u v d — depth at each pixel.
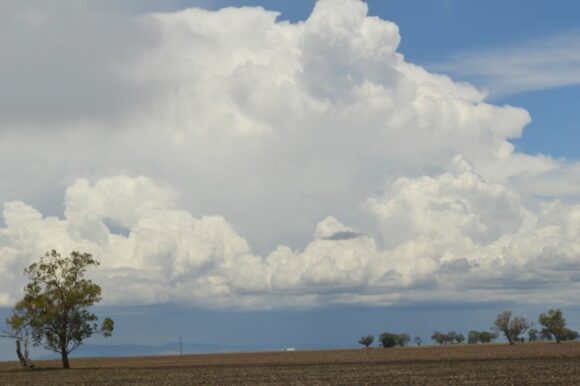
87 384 86.19
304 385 73.81
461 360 121.25
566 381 67.50
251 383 79.00
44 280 131.88
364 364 119.25
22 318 131.62
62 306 132.25
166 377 95.50
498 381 70.62
